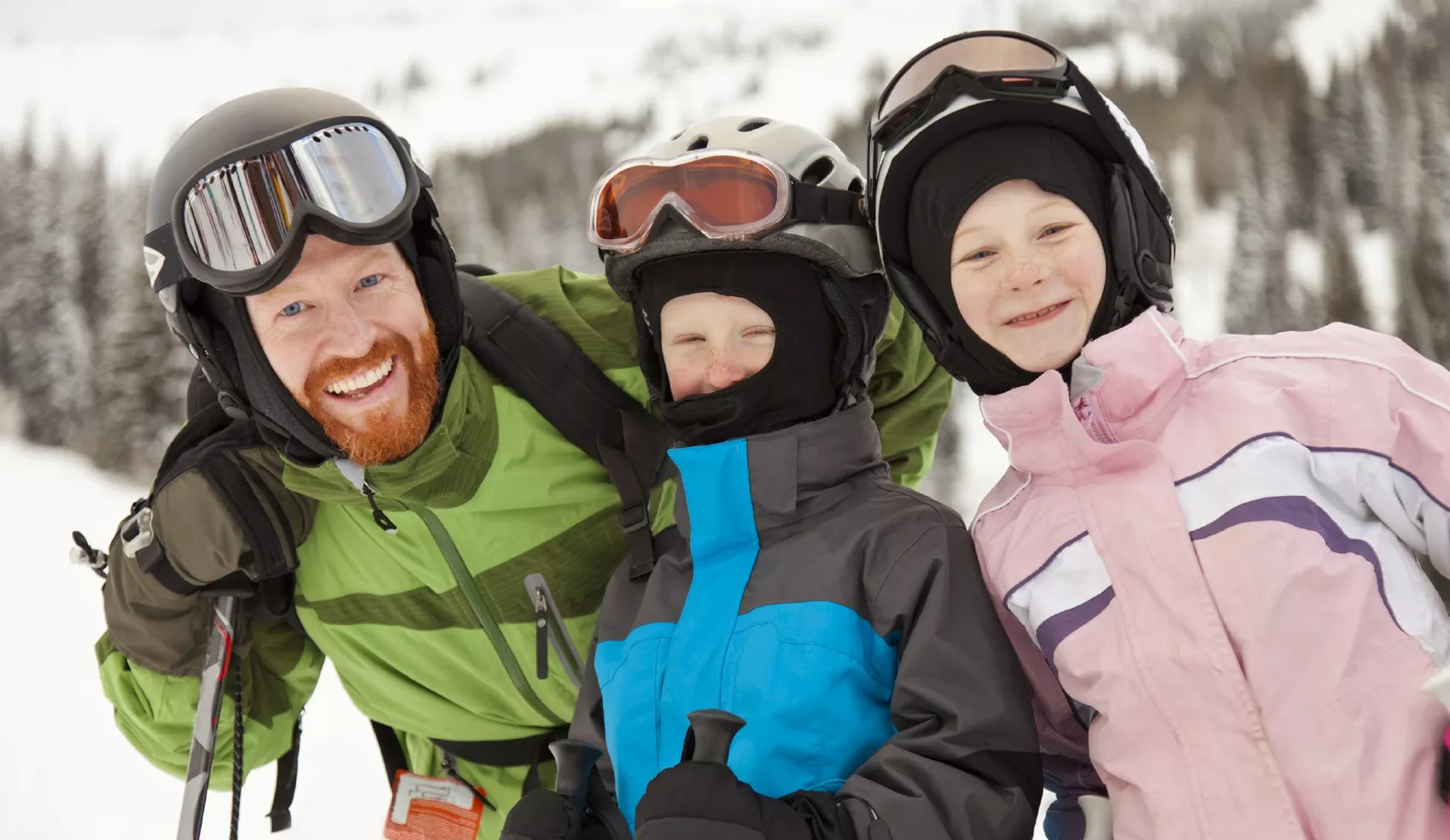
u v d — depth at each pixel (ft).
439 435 5.54
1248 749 3.92
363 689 6.66
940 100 4.80
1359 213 123.34
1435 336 104.12
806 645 4.53
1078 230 4.70
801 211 5.20
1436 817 3.68
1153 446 4.35
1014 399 4.60
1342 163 125.70
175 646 6.32
